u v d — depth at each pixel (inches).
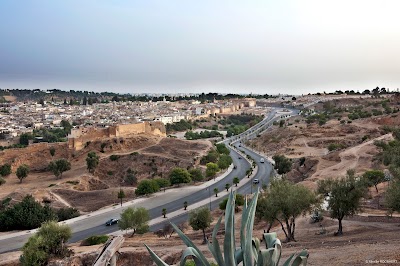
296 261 512.7
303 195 1493.6
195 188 3661.4
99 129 5615.2
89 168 4596.5
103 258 1029.2
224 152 5413.4
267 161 5019.7
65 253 1501.0
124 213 2241.6
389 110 6476.4
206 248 1492.4
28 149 5132.9
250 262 522.0
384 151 3036.4
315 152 4842.5
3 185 4256.9
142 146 5438.0
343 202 1487.5
